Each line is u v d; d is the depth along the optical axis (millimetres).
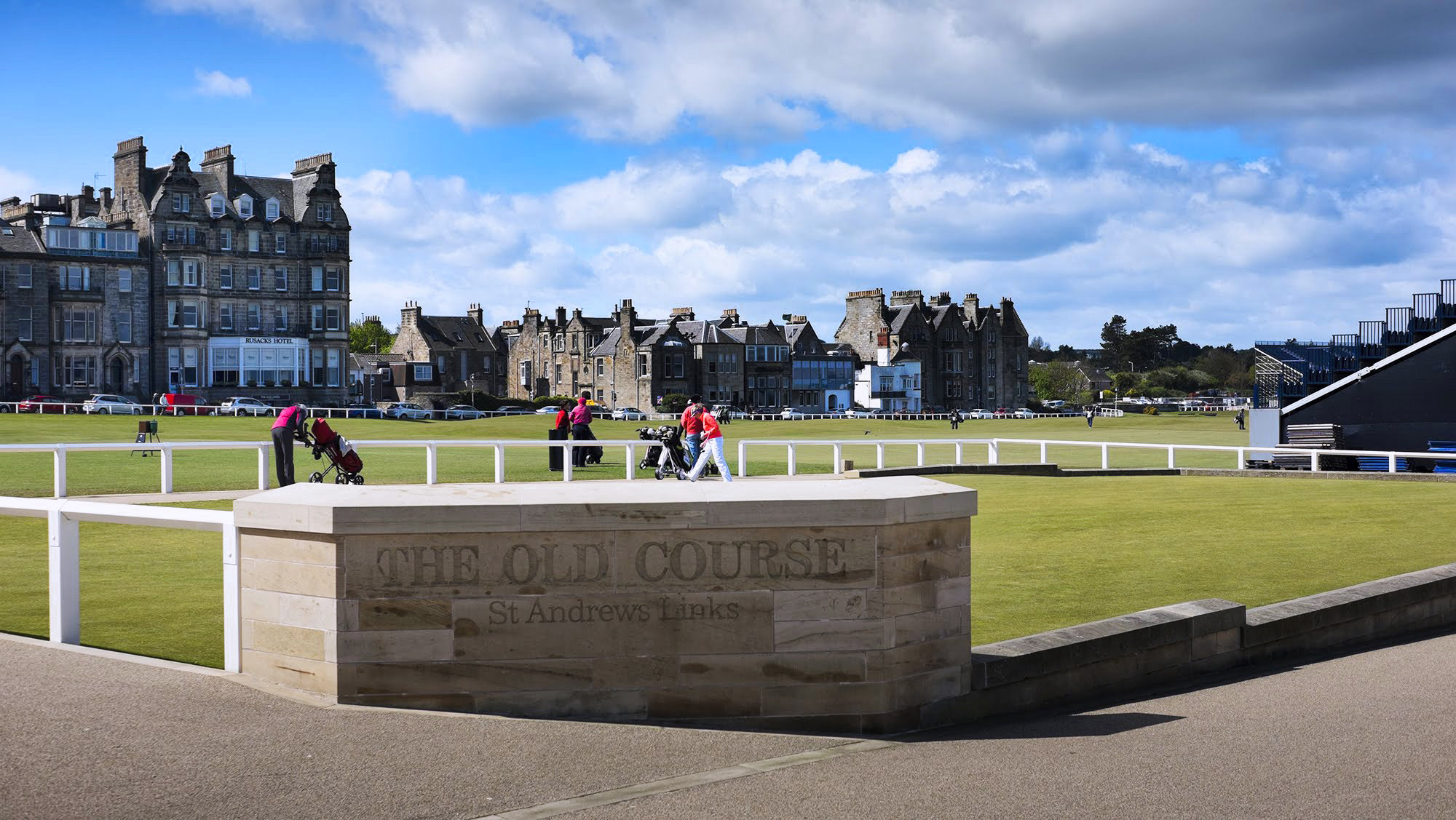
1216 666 9586
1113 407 142500
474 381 127875
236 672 7719
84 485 25578
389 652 7090
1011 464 32156
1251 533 18219
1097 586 13555
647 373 118438
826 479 28203
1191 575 14281
